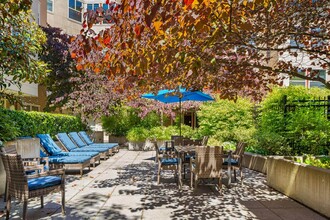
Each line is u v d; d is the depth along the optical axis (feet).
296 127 27.12
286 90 32.73
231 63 17.61
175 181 24.63
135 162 35.96
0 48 18.56
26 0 14.40
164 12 8.84
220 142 38.04
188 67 12.21
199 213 16.19
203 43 13.52
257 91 24.04
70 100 51.08
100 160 37.40
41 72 22.62
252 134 36.04
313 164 20.44
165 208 17.10
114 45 11.35
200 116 44.93
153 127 55.21
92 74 41.60
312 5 17.11
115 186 22.74
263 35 17.38
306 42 19.77
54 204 17.79
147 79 15.60
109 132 61.16
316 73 19.80
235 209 16.93
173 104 47.73
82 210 16.63
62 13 71.05
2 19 16.96
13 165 14.30
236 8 14.23
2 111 22.16
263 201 18.60
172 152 26.78
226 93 20.99
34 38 21.65
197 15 9.23
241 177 23.29
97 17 10.75
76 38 11.14
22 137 24.62
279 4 15.34
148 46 11.87
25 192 14.17
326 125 26.30
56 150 29.58
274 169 21.80
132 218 15.34
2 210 16.48
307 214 15.99
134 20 10.12
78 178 25.86
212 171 20.65
